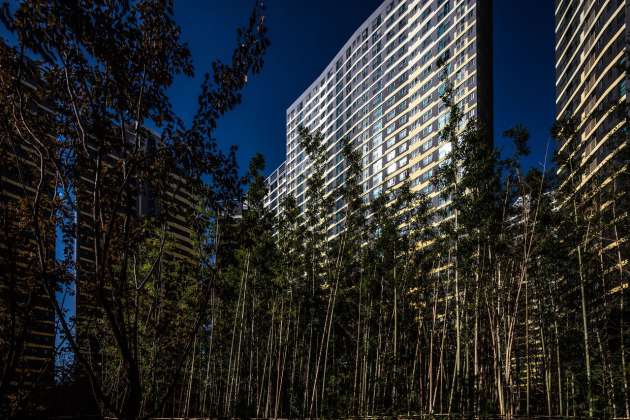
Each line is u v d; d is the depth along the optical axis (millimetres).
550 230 25000
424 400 31609
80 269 8836
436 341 36188
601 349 23234
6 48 6840
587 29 51906
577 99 53812
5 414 9531
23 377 9781
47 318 9477
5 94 7203
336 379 32406
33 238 8938
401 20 80562
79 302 9484
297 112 109875
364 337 33781
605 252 25094
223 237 9047
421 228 31500
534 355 33438
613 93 45156
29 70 7180
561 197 24641
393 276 32875
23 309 8742
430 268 31906
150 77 7566
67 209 8766
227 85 7996
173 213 8734
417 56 75625
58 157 8164
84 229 8625
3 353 9258
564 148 24125
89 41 6793
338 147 91375
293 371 33281
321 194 30625
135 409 7199
